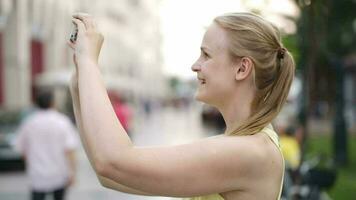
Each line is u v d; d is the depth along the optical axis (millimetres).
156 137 27641
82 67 1603
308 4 5480
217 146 1570
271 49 1734
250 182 1603
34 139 6430
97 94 1546
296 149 7672
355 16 7301
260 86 1735
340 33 10727
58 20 36906
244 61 1712
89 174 13922
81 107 1540
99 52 1677
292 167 7301
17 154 14367
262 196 1612
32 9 31609
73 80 1833
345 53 13203
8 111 16359
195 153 1540
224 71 1734
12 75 29438
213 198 1636
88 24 1689
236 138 1628
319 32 6371
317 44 6316
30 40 33125
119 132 1501
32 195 6496
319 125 32125
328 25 7336
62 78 29984
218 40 1739
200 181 1534
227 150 1570
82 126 1652
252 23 1738
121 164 1468
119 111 17609
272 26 1778
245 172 1587
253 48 1709
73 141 6512
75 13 1725
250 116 1745
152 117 54625
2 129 14844
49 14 35000
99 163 1476
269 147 1668
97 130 1491
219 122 30859
